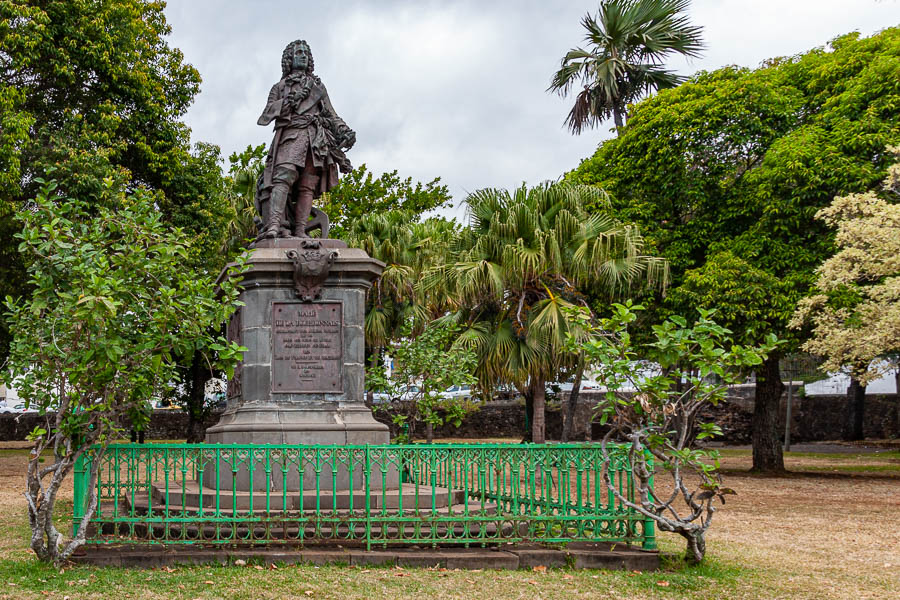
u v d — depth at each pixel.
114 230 6.52
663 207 19.19
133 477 7.10
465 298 15.09
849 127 16.64
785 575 6.74
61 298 5.81
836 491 14.87
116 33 18.14
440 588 5.70
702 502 6.52
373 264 8.38
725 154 18.33
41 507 5.99
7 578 5.73
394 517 6.50
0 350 17.78
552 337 14.62
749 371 17.94
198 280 6.21
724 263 16.86
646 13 27.23
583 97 28.11
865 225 14.13
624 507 7.10
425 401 11.77
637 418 6.54
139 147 18.75
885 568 7.34
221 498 7.17
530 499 7.07
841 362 15.40
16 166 15.39
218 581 5.68
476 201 16.14
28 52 16.41
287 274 8.29
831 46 19.73
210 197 20.42
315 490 7.54
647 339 17.92
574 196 15.85
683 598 5.77
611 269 15.29
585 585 5.96
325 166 9.12
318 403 8.15
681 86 19.62
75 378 5.79
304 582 5.71
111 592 5.37
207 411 24.12
